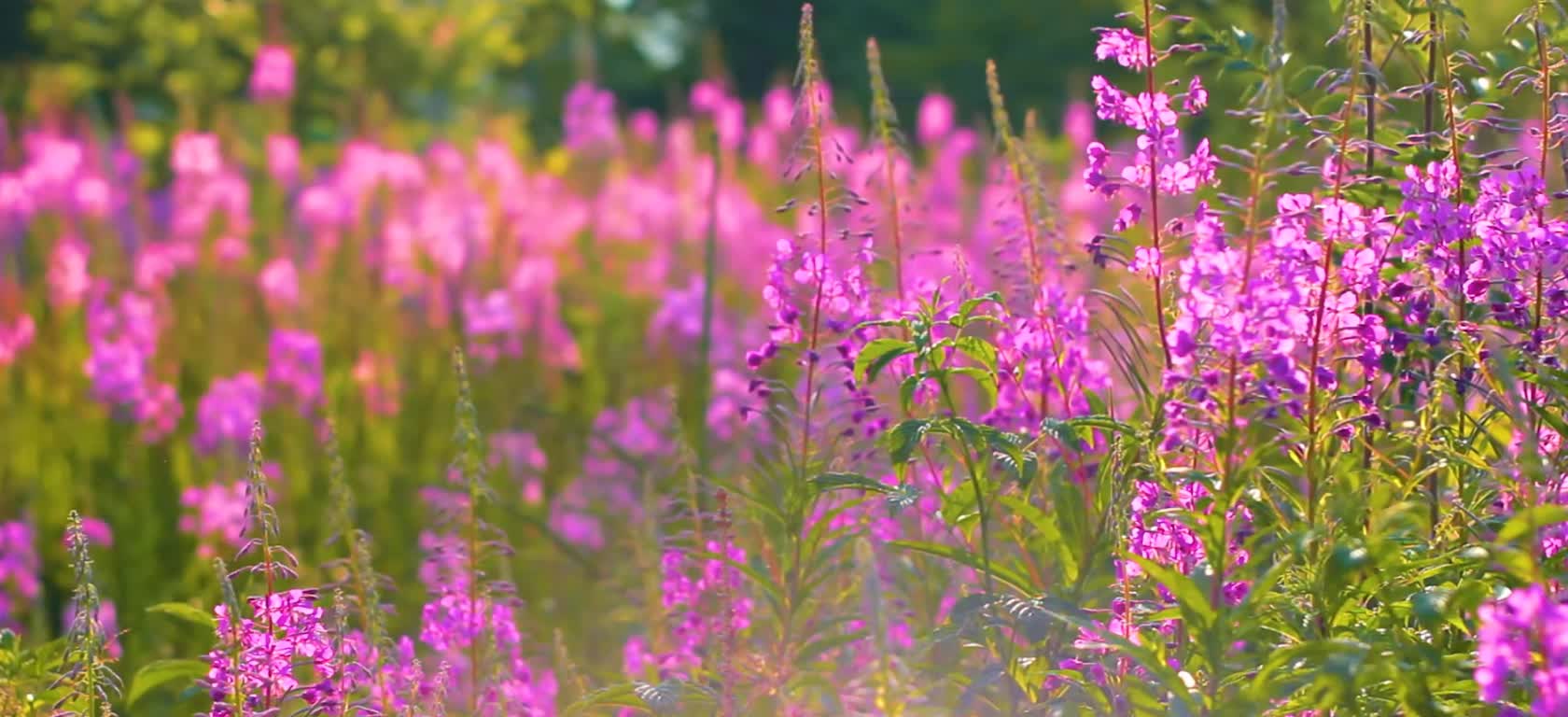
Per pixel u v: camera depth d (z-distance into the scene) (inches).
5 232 674.2
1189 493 224.7
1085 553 232.5
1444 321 229.8
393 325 629.0
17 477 528.1
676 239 760.3
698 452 487.5
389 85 1400.1
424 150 1160.8
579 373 639.1
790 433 266.8
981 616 226.5
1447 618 207.0
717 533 277.1
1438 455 225.9
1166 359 223.9
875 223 268.2
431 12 1483.8
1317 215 209.6
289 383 538.0
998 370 263.6
